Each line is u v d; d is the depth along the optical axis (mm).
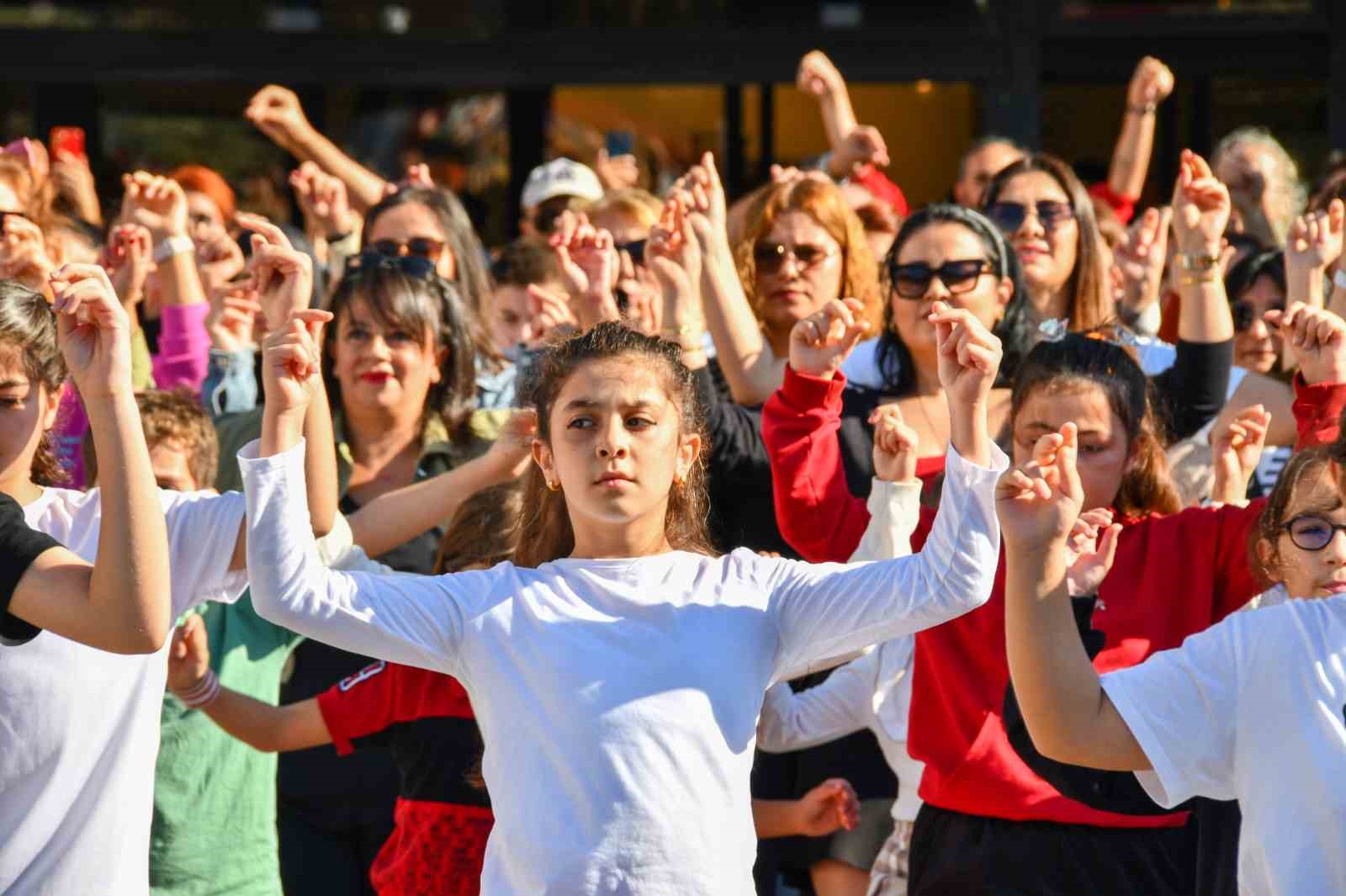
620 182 20906
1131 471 10594
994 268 12508
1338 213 13164
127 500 7453
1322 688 7770
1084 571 9953
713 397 12680
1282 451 13883
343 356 12953
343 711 10695
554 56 24328
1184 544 10156
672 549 8688
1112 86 24047
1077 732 7723
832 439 10578
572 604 8031
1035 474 7605
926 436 12445
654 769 7711
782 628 8172
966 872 9805
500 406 14250
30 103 24938
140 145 25000
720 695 7891
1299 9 23625
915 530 10500
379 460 13203
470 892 10406
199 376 14578
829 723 10883
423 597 8062
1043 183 14688
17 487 8688
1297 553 8477
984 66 23734
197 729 11445
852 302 10398
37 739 8375
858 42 23906
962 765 9781
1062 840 9672
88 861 8461
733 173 24578
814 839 12453
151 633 7500
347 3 24578
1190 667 7906
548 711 7812
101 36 24531
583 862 7629
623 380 8188
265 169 25062
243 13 24594
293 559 7773
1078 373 10430
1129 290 15422
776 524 12531
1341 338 10195
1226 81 23953
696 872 7684
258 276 8773
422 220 15461
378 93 25109
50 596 7520
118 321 7500
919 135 24375
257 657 12031
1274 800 7762
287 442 7863
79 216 18656
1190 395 12875
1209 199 12898
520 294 17266
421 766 10578
